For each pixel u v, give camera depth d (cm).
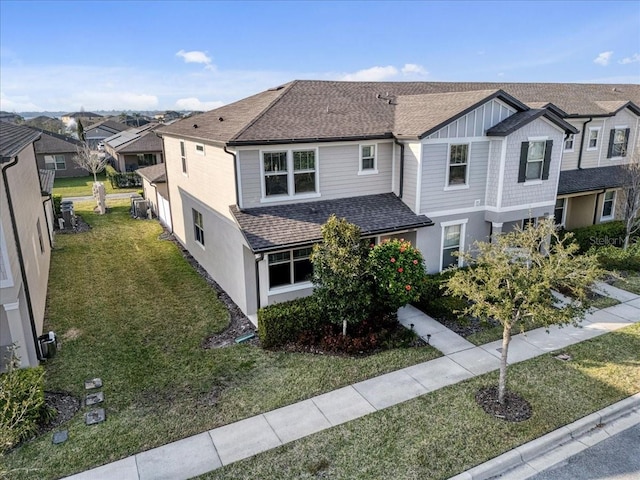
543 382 950
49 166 4469
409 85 1944
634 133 2114
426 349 1097
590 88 2355
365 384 950
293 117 1412
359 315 1092
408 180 1426
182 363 1047
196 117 1930
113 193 3597
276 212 1301
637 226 1864
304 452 750
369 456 739
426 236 1449
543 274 798
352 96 1692
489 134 1439
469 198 1491
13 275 920
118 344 1145
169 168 2078
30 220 1338
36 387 774
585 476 710
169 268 1750
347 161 1405
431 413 848
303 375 984
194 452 755
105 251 1978
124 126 8138
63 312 1342
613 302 1379
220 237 1469
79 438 789
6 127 1454
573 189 1812
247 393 922
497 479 704
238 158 1241
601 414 843
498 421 823
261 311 1114
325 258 1055
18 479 695
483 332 1187
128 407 880
